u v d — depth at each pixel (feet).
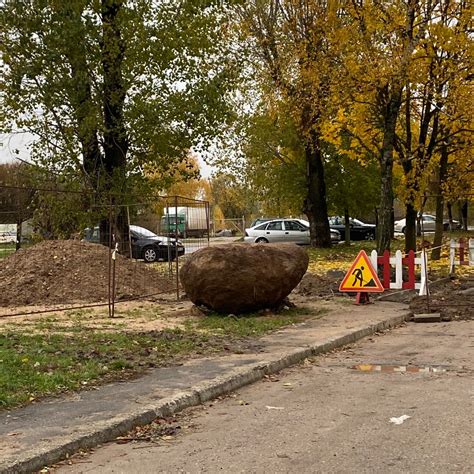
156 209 65.10
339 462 15.56
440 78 62.95
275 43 83.41
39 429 17.90
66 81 68.39
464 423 18.57
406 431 17.92
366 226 157.69
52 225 69.41
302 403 21.61
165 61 71.15
